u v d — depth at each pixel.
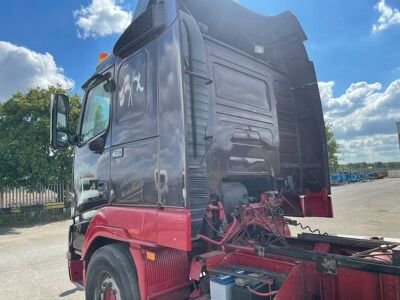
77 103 15.11
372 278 2.40
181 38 2.70
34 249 8.62
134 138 3.11
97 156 3.73
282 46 4.61
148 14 2.96
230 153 3.57
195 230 2.71
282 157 4.42
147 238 2.72
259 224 3.53
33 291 5.37
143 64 3.11
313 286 2.69
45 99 14.74
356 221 10.80
